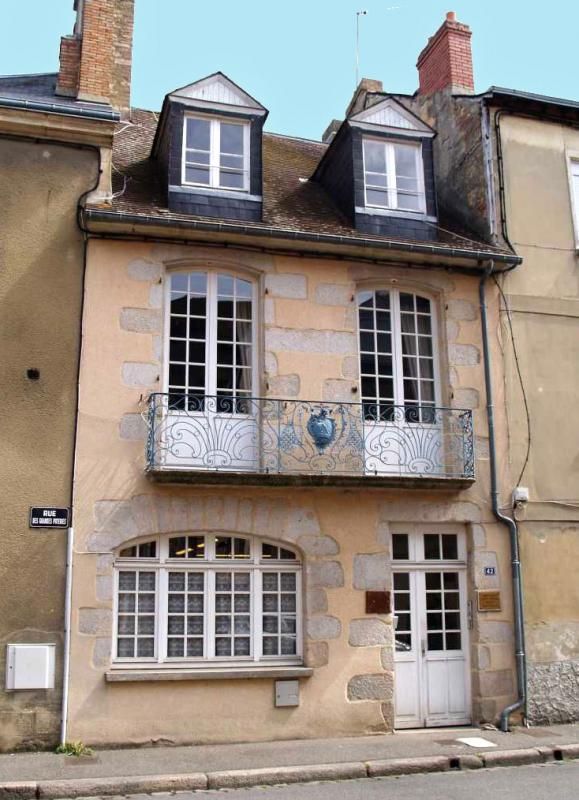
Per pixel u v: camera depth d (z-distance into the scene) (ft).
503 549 32.32
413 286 34.12
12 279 29.09
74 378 28.96
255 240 31.45
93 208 29.68
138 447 29.12
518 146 37.17
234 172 33.65
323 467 30.53
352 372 32.19
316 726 28.86
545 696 31.45
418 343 34.12
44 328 29.04
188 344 31.24
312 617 29.71
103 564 27.96
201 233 30.76
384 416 32.68
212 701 28.04
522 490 32.63
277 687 28.73
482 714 30.71
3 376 28.30
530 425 33.86
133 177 34.78
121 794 22.53
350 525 30.81
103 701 27.07
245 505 29.86
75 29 39.34
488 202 36.09
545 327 35.12
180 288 31.73
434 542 32.32
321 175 39.63
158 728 27.35
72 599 27.45
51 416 28.48
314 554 30.22
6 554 27.17
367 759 25.48
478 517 32.27
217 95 33.96
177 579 29.30
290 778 23.99
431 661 31.32
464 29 42.14
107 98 34.78
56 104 30.35
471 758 25.88
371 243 32.22
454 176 39.60
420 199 36.04
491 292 34.73
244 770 23.98
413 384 33.68
